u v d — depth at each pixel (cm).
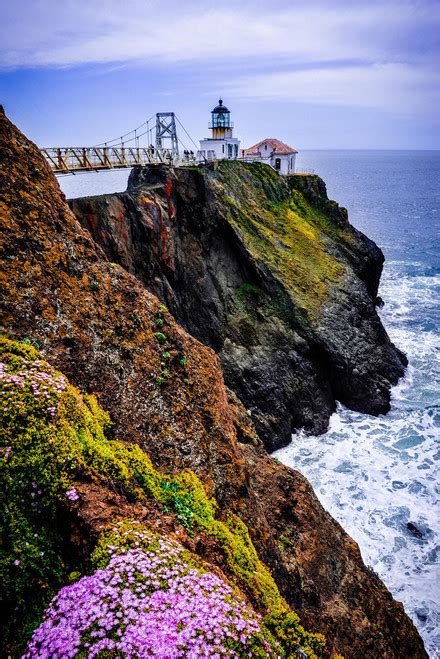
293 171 6688
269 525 1517
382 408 3366
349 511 2395
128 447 1112
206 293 3288
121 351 1328
